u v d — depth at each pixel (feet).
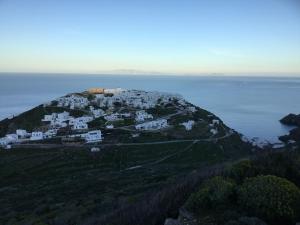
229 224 52.80
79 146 300.40
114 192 168.66
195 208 64.03
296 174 74.64
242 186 64.54
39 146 301.43
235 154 299.38
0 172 250.78
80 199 163.43
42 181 231.30
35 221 127.44
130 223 74.08
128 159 276.62
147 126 356.18
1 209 161.38
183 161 272.92
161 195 85.51
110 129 351.67
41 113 416.26
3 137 335.67
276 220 57.67
